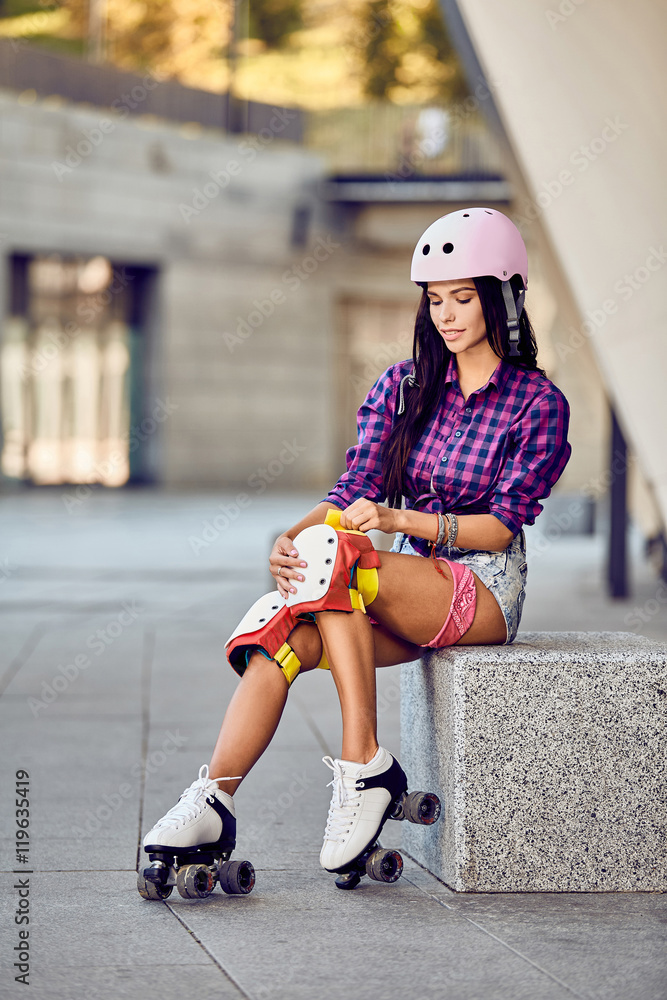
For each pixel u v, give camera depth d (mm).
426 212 32156
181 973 3400
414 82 38250
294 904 4055
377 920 3879
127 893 4180
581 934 3742
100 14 36188
